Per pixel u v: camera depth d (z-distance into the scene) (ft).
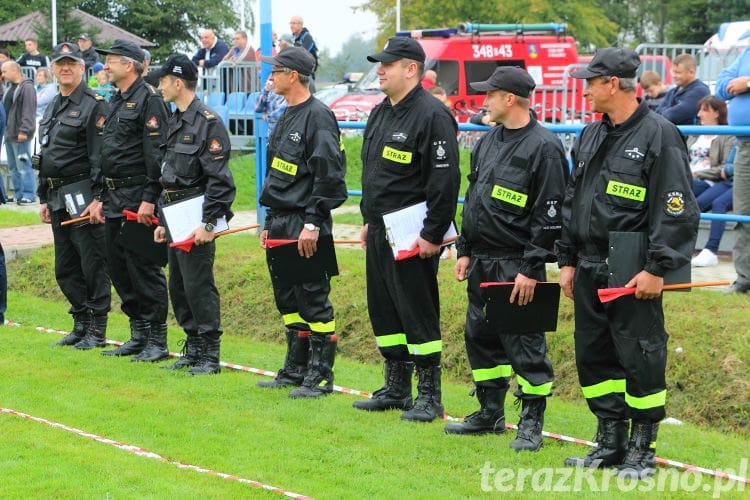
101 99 27.43
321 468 18.16
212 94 61.26
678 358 23.54
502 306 19.10
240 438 19.89
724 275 29.32
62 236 28.32
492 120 19.43
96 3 146.51
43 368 25.72
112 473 17.63
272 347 29.19
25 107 49.96
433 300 21.31
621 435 18.21
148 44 120.47
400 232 20.85
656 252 16.63
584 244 17.85
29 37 111.65
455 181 20.47
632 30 159.12
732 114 27.25
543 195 18.90
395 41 20.63
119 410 21.88
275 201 23.00
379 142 21.20
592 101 17.31
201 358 25.64
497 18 106.63
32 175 51.72
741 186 26.63
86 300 28.76
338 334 29.27
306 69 22.75
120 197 26.45
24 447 19.12
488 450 19.21
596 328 17.89
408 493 16.79
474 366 20.24
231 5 155.84
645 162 16.92
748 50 29.53
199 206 24.61
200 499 16.34
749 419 21.75
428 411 21.34
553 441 20.12
